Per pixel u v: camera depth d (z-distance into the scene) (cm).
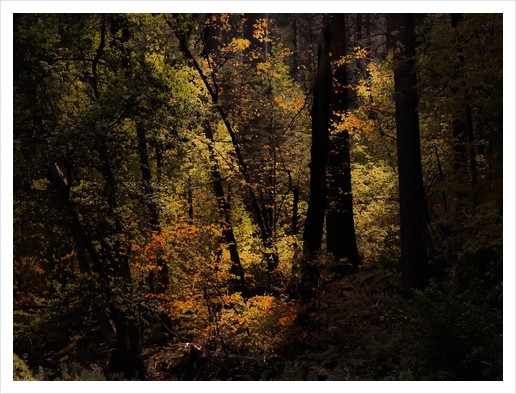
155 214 1524
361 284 1416
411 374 911
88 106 1515
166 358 1468
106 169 1459
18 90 1402
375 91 1642
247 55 1934
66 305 1426
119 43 1508
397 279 1443
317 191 1397
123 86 1445
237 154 1712
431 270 1430
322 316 1278
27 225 1441
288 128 1748
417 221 1398
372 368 1059
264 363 1252
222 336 1377
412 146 1412
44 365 1534
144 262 1511
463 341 885
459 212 1301
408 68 1408
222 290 1435
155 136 1430
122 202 1473
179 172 1733
